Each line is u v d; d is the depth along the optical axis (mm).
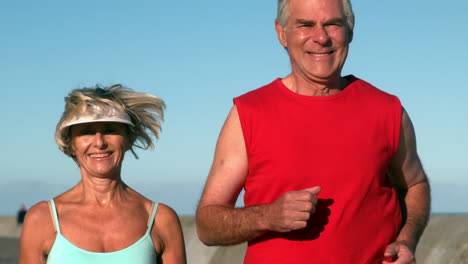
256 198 2994
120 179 3262
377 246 2916
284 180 2896
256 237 2887
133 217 3193
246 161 3008
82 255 3018
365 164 2904
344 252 2850
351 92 3014
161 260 3260
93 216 3139
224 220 2885
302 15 2922
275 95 3010
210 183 3066
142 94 3277
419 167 3232
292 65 3051
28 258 3061
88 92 3174
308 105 2953
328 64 2918
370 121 2969
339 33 2926
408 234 3045
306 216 2654
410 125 3127
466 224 7008
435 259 6730
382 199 2971
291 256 2867
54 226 3078
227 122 3070
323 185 2877
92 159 3143
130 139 3283
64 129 3145
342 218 2859
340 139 2912
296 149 2893
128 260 3070
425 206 3205
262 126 2939
